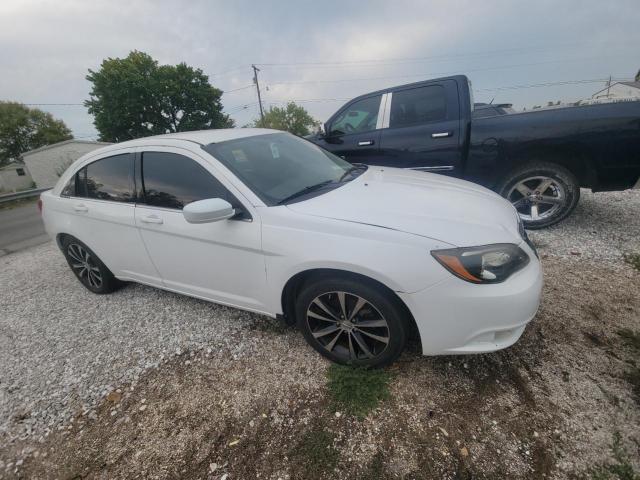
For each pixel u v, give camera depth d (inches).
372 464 64.6
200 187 92.9
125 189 108.5
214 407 80.7
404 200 85.0
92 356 103.8
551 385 75.5
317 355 92.2
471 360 84.3
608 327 90.7
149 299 131.6
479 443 65.9
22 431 81.4
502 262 69.4
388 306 74.0
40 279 168.6
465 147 154.5
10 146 1748.3
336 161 123.6
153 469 68.7
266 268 84.6
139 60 1364.4
